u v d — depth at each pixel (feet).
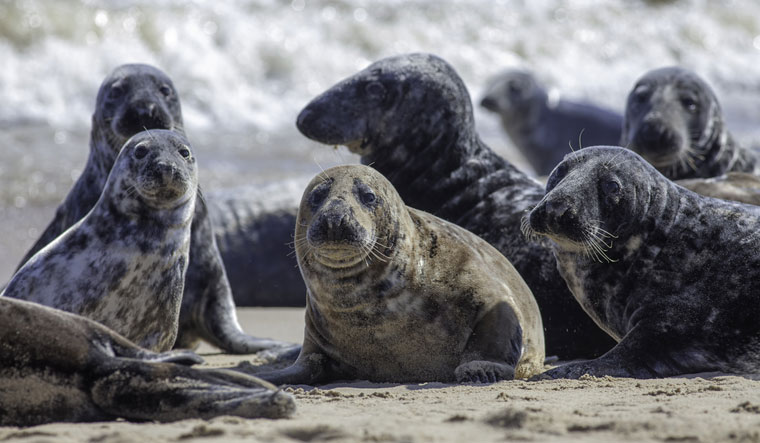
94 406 45.11
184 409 45.01
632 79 338.75
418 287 62.03
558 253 67.41
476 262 64.85
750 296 62.13
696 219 64.49
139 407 44.98
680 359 62.54
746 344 61.98
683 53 364.79
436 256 63.67
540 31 335.47
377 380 64.64
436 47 309.22
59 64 235.20
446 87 89.61
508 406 49.80
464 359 61.36
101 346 45.83
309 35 284.61
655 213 64.08
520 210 84.99
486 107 204.03
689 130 108.47
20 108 221.25
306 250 62.34
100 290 63.93
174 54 257.75
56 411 44.75
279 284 115.34
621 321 65.31
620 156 64.80
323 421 45.01
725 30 383.45
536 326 68.13
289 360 75.66
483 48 318.45
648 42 359.46
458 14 324.60
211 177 179.32
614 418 44.42
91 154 87.51
